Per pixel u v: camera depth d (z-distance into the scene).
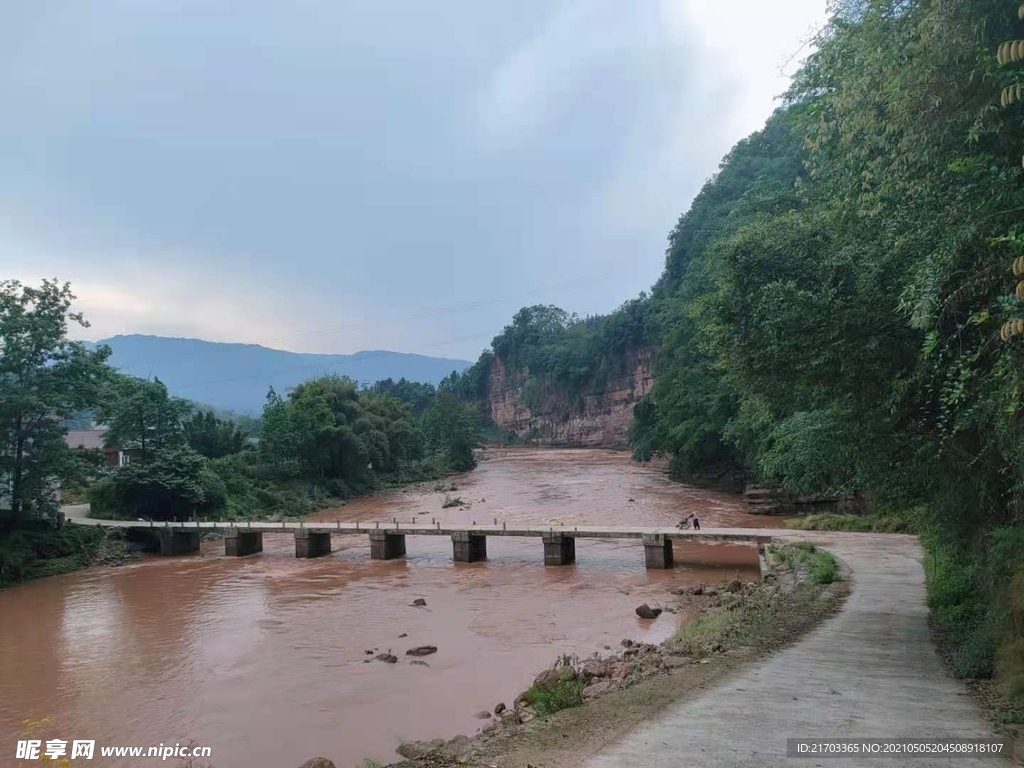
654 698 8.15
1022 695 6.96
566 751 6.40
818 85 11.86
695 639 12.74
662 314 68.38
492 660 15.32
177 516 40.16
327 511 48.38
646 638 16.45
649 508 40.81
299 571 28.17
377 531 30.50
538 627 18.06
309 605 21.66
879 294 9.10
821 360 9.54
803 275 10.07
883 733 6.32
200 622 19.98
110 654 17.06
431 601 21.69
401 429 69.44
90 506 40.31
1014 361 6.10
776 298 9.81
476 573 26.39
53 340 31.33
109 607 22.69
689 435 48.12
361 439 60.69
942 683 8.19
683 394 49.72
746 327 10.45
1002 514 10.01
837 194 11.28
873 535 25.12
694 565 26.17
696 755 5.95
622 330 116.00
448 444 83.62
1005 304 5.69
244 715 12.65
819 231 10.41
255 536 34.03
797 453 16.66
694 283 54.03
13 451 31.70
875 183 9.48
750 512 37.44
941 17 6.45
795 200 27.34
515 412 150.00
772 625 12.85
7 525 31.22
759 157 65.69
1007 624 8.30
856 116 8.62
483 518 39.50
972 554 11.27
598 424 121.94
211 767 10.49
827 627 12.25
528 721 8.38
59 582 27.88
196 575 28.16
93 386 32.94
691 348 48.50
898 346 9.21
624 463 82.19
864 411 10.20
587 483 57.78
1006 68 5.83
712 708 7.44
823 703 7.45
